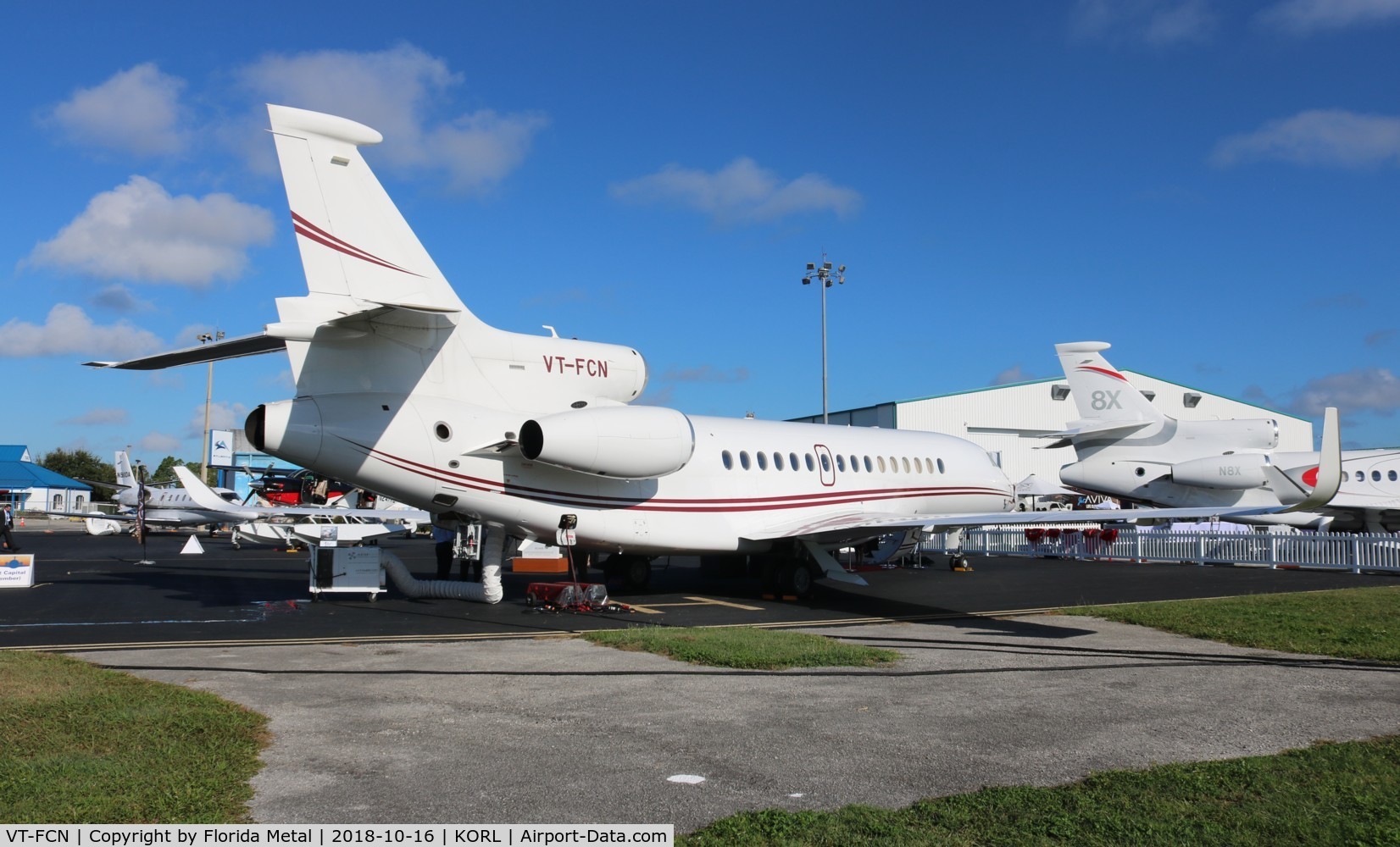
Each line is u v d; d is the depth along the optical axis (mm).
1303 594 17047
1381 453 30859
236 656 10641
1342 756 6367
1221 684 9062
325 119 13258
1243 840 4840
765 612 15445
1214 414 49312
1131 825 5020
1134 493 30703
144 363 12148
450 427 14453
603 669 9805
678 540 17125
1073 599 17469
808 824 5008
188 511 40969
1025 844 4750
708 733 7102
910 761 6344
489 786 5762
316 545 16969
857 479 20312
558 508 15672
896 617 14805
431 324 14297
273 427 13305
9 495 77000
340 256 13344
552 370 15586
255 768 6090
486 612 14984
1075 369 31469
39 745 6406
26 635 12344
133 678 8883
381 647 11344
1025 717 7664
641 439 15453
